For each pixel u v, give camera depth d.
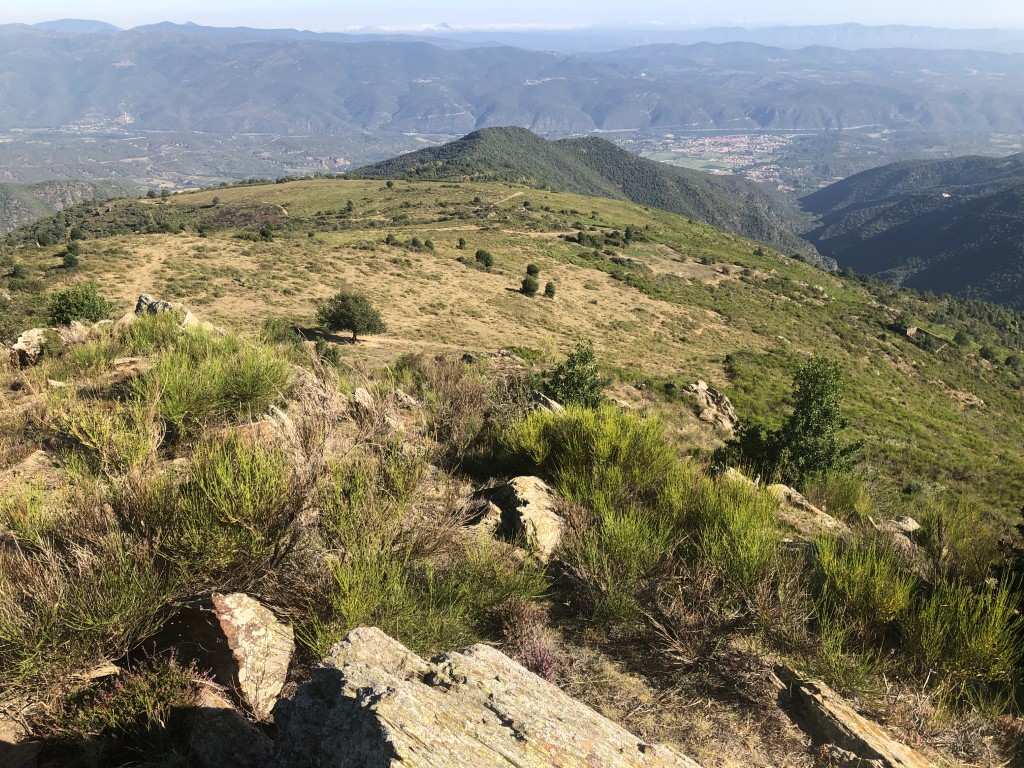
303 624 3.13
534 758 2.16
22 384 7.57
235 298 46.09
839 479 9.38
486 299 58.41
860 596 3.90
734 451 11.76
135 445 4.43
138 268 51.78
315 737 2.19
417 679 2.55
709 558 4.23
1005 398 73.81
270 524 3.33
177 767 2.27
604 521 4.77
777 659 3.50
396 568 3.59
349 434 5.43
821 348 68.38
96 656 2.66
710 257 110.88
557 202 160.12
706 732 2.98
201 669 2.74
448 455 6.71
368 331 37.56
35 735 2.40
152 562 2.96
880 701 3.24
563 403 13.41
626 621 3.84
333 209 143.00
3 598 2.61
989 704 3.36
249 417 5.57
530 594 3.96
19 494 3.59
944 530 5.56
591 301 66.25
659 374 39.66
